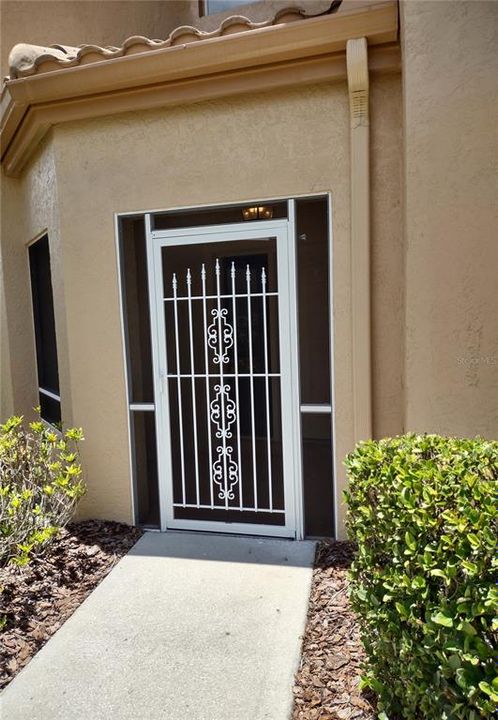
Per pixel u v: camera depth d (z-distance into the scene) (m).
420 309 3.27
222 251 4.20
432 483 1.98
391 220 3.74
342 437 3.94
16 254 5.76
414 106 3.19
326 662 2.62
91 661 2.72
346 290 3.84
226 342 4.25
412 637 1.84
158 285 4.29
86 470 4.51
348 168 3.76
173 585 3.44
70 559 3.83
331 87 3.75
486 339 3.16
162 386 4.36
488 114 3.05
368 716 2.23
